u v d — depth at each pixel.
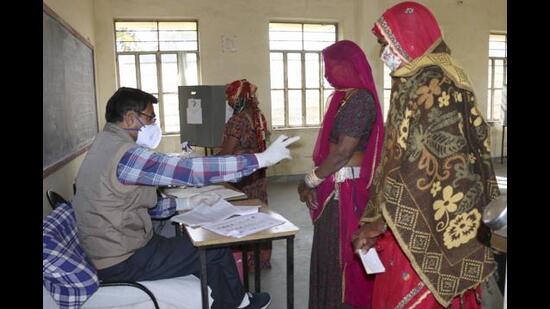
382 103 7.04
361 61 1.84
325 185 1.93
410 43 1.32
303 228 4.17
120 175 1.73
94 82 4.83
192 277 1.89
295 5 6.59
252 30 6.42
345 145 1.78
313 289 2.02
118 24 6.04
